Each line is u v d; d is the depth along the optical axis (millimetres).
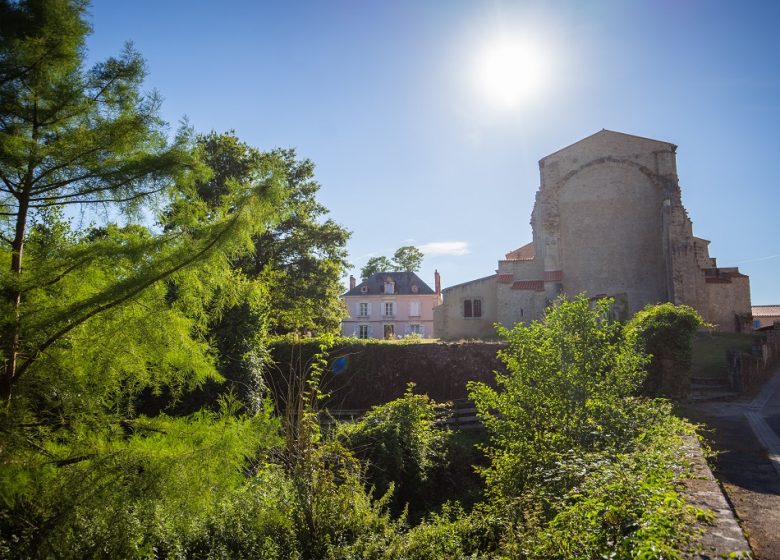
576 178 35094
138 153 5613
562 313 9781
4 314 4848
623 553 4188
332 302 30406
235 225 5355
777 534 5156
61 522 4492
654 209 33875
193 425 5582
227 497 6074
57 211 5684
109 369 5246
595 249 34281
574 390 8922
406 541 7070
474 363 18891
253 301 6602
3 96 5156
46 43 5191
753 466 7902
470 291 36062
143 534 5098
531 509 6836
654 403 9633
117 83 5672
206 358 6234
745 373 16328
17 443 4578
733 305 32188
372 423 11742
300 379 9836
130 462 4828
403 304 65688
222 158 26625
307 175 30406
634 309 33375
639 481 5195
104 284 5445
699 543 4254
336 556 6660
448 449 12570
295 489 7438
